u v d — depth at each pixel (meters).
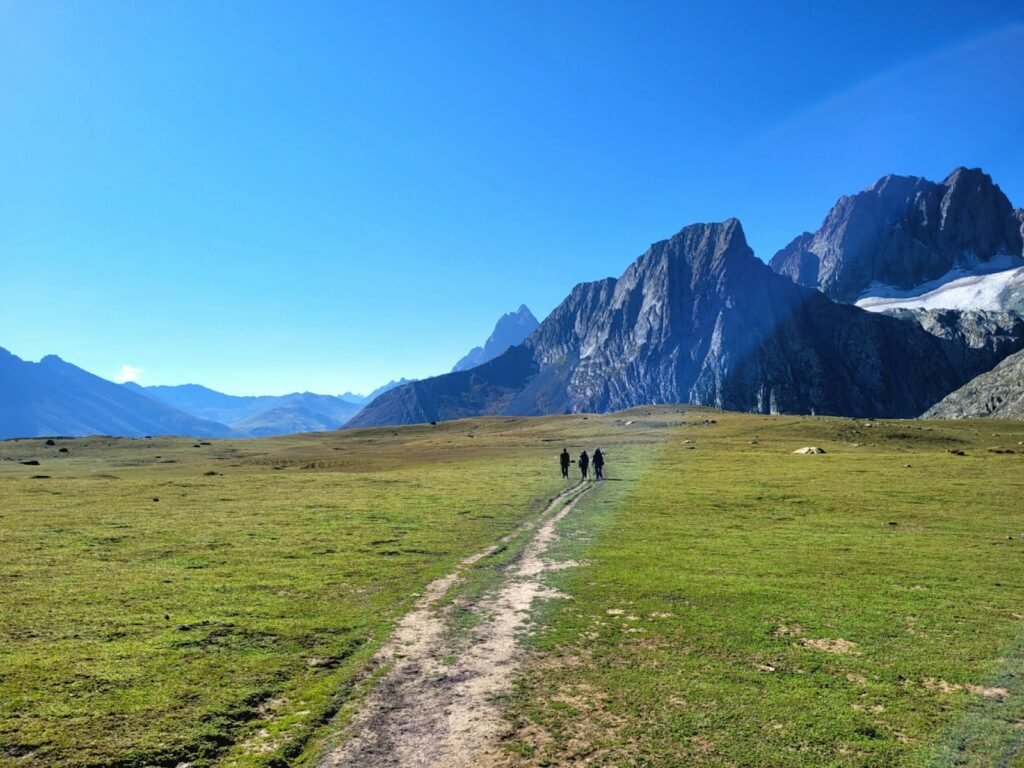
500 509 45.94
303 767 12.73
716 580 26.16
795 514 42.44
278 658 17.92
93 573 26.62
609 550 32.12
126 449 147.50
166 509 45.56
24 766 12.16
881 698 15.75
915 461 71.75
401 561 29.81
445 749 13.40
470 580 26.53
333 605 22.86
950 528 37.00
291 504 48.38
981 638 19.53
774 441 110.62
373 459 110.12
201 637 19.27
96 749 12.87
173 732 13.70
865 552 31.02
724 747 13.51
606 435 141.00
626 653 18.61
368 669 17.44
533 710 15.15
